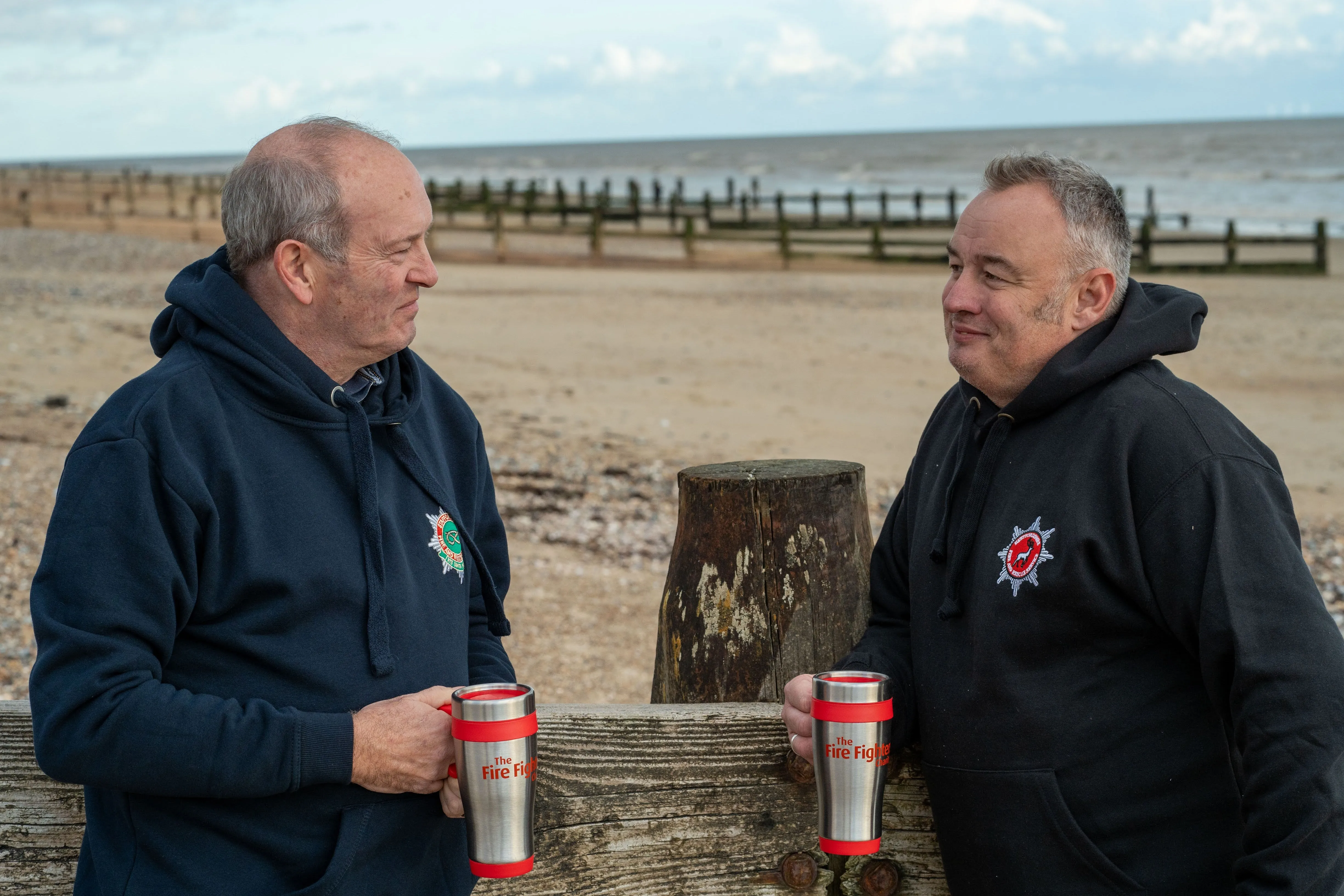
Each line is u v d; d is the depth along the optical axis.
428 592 1.95
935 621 2.00
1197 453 1.77
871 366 13.02
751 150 156.88
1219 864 1.81
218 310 1.83
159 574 1.68
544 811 1.97
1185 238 21.64
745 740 2.01
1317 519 7.84
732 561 2.35
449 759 1.76
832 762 1.73
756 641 2.34
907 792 2.08
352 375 1.99
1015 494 1.91
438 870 1.93
